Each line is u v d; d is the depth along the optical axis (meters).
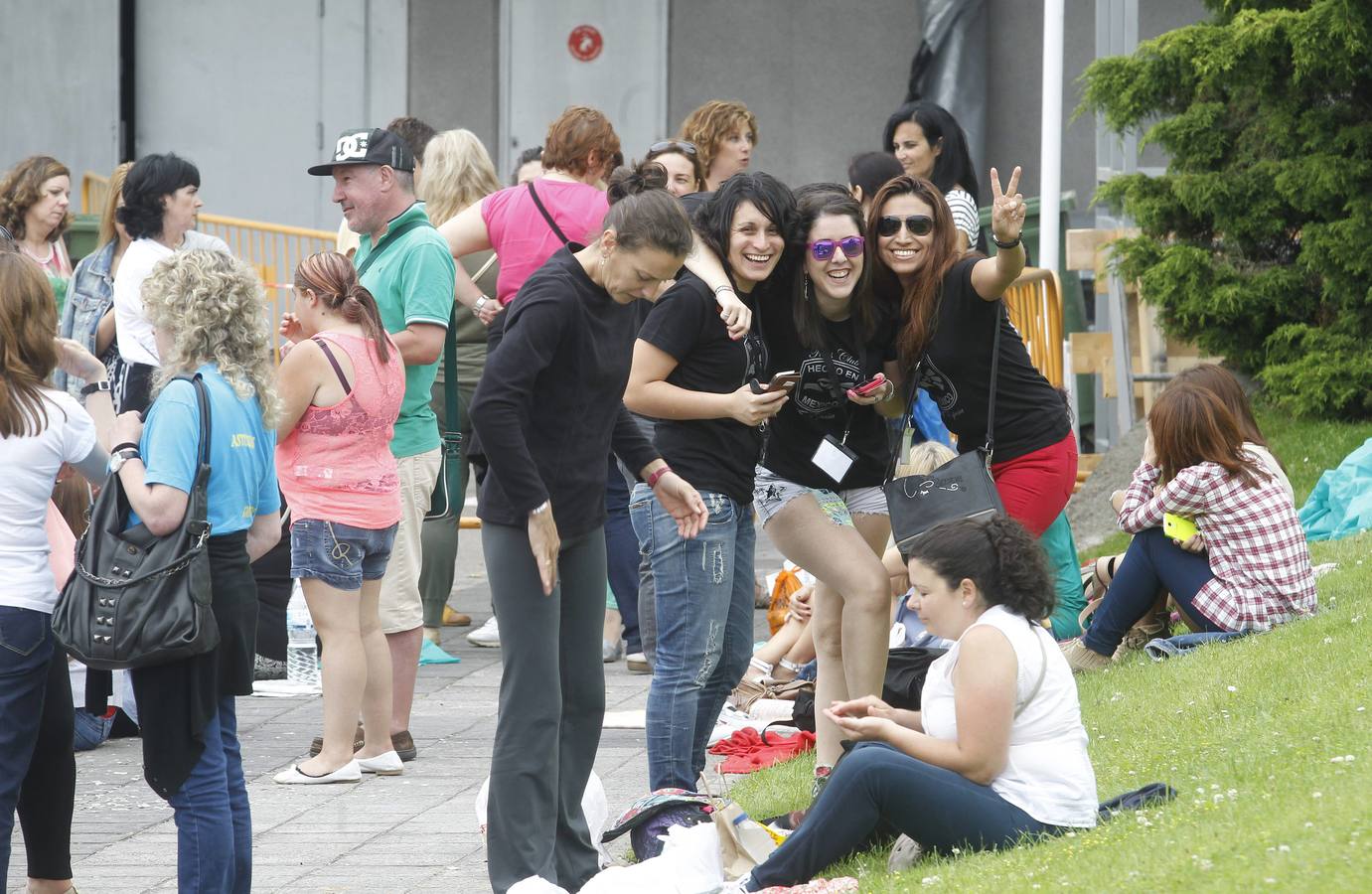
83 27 50.94
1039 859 12.65
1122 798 14.30
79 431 14.97
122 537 14.41
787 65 49.53
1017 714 13.76
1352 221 31.39
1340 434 31.55
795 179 49.72
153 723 14.53
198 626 14.21
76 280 25.95
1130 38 36.19
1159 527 21.75
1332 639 19.06
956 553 13.95
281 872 16.61
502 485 14.25
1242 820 12.62
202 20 51.34
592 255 14.73
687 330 16.11
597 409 15.02
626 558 25.80
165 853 17.64
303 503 19.50
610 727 22.41
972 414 18.25
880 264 17.34
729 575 16.44
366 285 21.59
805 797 17.39
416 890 16.02
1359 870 10.92
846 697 17.61
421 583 27.08
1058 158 34.12
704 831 14.83
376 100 51.09
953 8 46.88
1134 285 35.31
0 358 14.63
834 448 16.84
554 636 14.79
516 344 14.25
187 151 51.59
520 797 14.69
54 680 15.54
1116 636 22.02
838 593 17.55
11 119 51.09
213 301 15.10
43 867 15.60
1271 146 33.03
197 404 14.70
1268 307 33.19
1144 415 36.97
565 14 50.28
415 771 20.66
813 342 16.81
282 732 22.86
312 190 51.47
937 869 13.09
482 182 26.89
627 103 50.31
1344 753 14.25
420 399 21.66
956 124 23.67
